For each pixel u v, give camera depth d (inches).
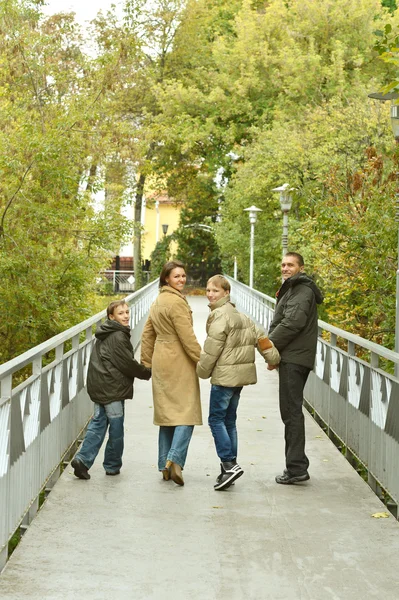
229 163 2076.8
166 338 335.0
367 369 346.9
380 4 1882.4
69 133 765.9
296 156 1200.8
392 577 230.7
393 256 578.6
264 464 377.7
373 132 1146.0
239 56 1989.4
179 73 2190.0
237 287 1775.3
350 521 285.6
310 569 236.4
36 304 728.3
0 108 750.5
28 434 277.1
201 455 394.6
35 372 298.8
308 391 545.3
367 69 1876.2
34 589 219.1
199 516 289.6
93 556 245.3
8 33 795.4
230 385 328.2
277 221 1684.3
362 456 354.0
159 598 213.8
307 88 1803.6
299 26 1861.5
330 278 650.8
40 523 278.4
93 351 346.3
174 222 3253.0
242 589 220.7
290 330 332.8
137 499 311.4
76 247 793.6
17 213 733.3
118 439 346.0
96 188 796.0
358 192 614.9
